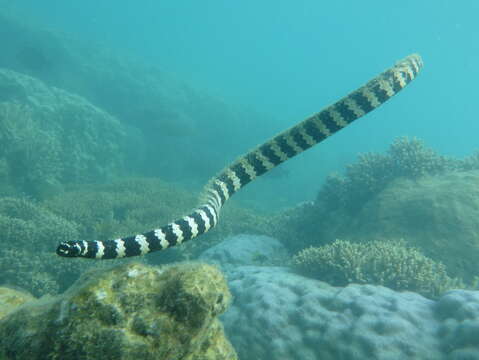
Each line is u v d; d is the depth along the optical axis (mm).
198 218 719
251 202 4508
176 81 6805
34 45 5293
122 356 456
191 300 484
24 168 2518
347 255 1355
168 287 500
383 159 2029
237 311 1112
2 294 743
